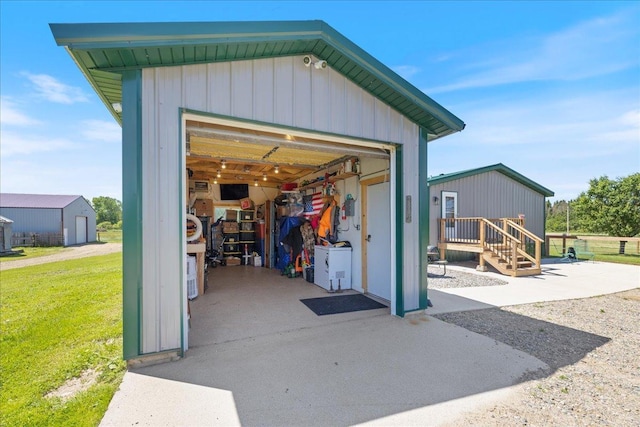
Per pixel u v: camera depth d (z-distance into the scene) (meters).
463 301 4.89
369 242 5.39
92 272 8.03
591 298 5.16
